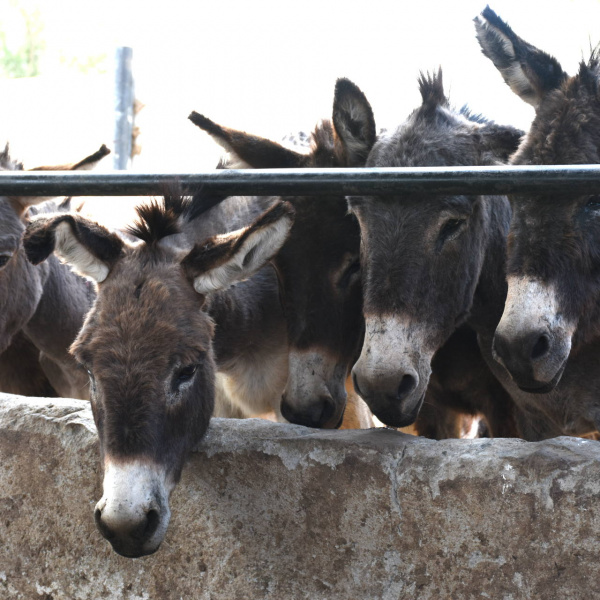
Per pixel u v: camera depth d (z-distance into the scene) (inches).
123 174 102.0
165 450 95.6
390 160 110.0
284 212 98.3
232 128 121.7
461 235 107.7
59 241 99.8
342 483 96.4
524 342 99.3
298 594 97.6
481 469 92.9
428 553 94.3
